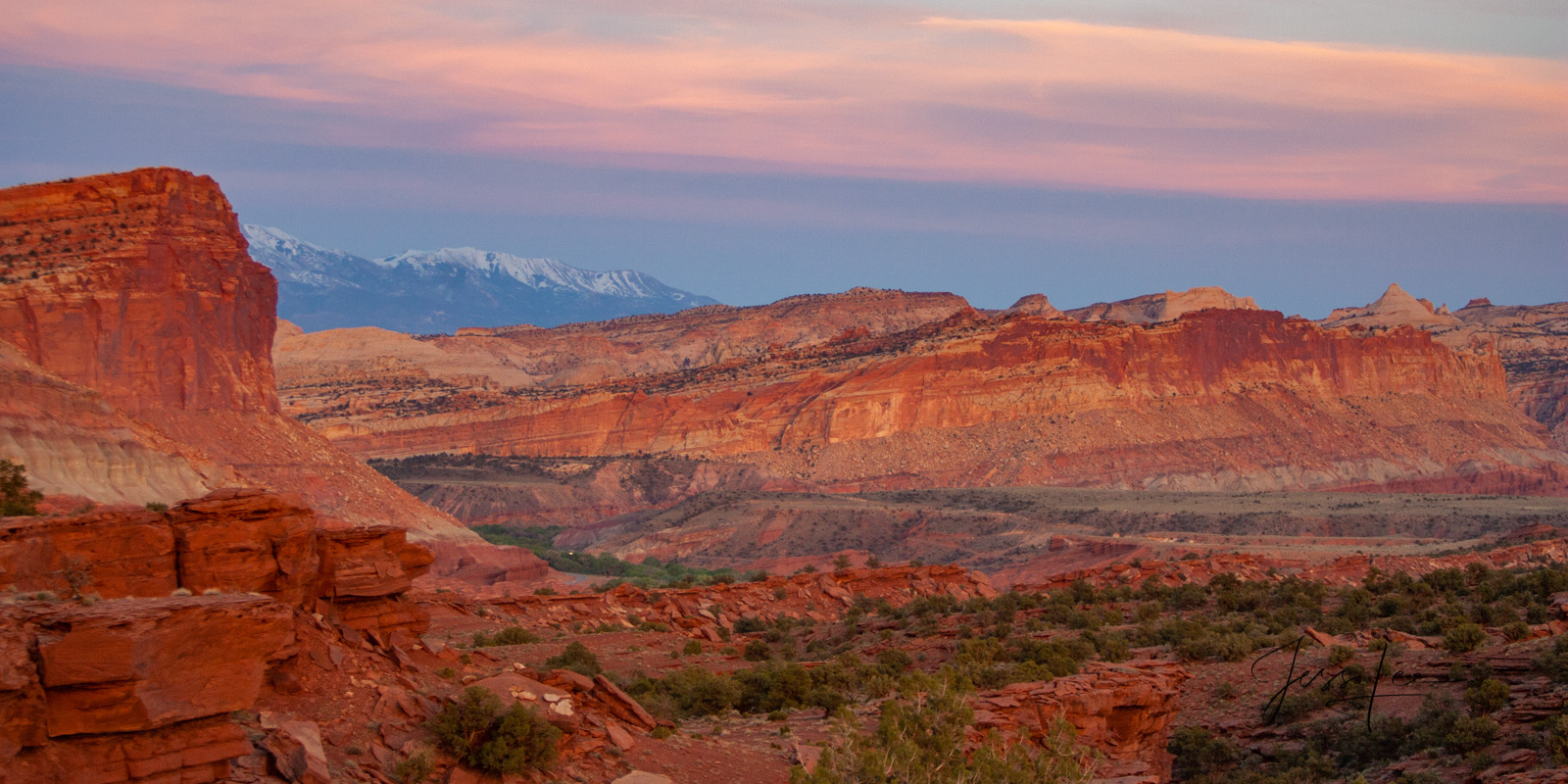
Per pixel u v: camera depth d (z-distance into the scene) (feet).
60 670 64.13
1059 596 289.12
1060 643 201.26
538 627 228.43
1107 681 143.02
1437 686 160.35
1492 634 198.80
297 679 84.84
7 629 64.85
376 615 103.09
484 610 234.58
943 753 104.83
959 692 124.26
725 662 200.85
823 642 239.30
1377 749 145.07
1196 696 176.96
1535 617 209.77
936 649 214.90
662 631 241.14
